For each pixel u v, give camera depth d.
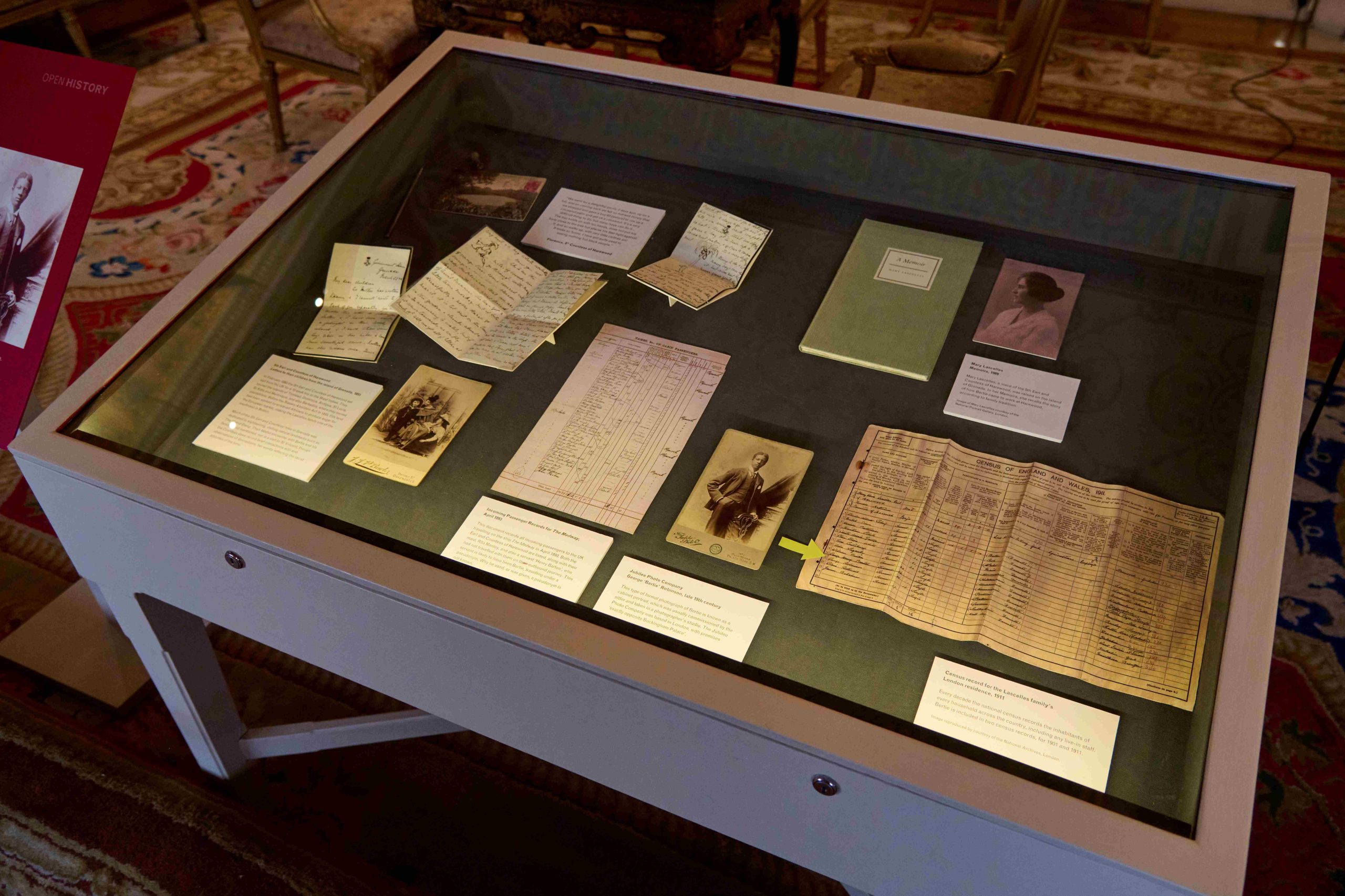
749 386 1.28
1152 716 0.93
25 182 1.38
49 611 2.08
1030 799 0.86
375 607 1.09
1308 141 3.52
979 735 0.92
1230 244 1.36
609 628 1.01
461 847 1.76
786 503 1.14
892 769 0.88
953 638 1.01
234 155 3.48
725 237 1.49
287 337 1.35
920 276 1.40
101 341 2.72
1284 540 0.99
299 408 1.26
